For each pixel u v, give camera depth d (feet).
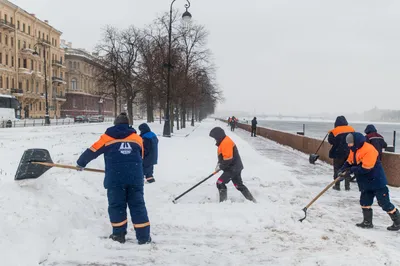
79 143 53.72
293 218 20.57
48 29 242.78
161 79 109.60
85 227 17.61
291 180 33.35
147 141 29.84
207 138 85.40
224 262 14.29
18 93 198.70
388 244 16.90
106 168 16.53
